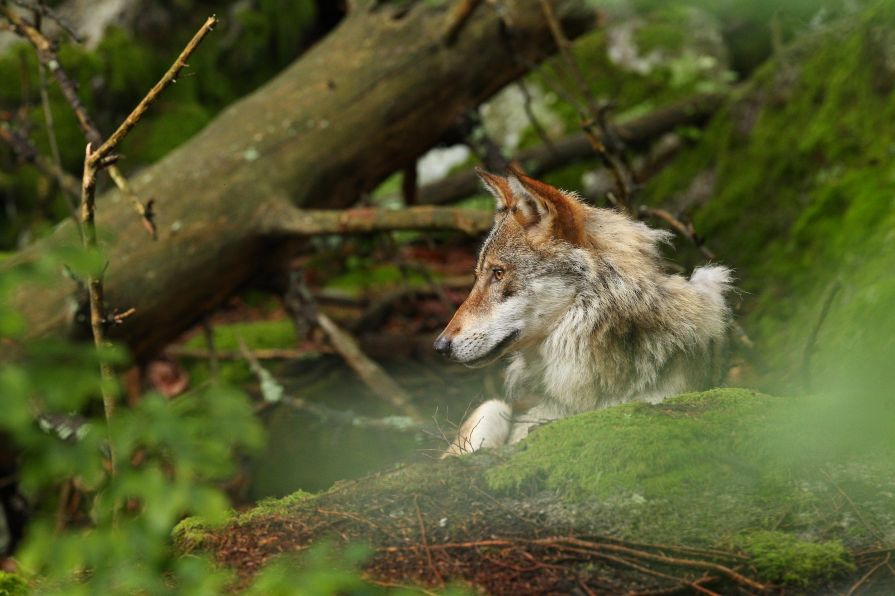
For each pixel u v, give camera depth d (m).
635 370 8.06
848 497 5.46
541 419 8.19
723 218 15.86
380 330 16.12
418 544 5.35
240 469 12.91
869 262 11.87
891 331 9.69
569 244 8.21
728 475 5.73
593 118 12.84
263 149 12.38
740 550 5.08
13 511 12.22
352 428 13.66
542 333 8.35
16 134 12.83
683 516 5.44
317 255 18.38
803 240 13.89
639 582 4.97
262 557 5.34
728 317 8.91
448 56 13.04
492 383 13.98
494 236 8.54
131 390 12.91
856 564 4.98
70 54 17.36
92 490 7.30
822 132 14.89
